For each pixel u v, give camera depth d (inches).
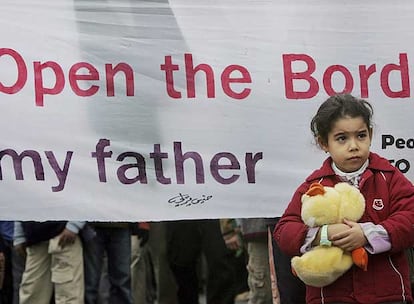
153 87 350.0
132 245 564.1
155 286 633.0
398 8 354.0
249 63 351.6
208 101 350.6
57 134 346.6
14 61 346.3
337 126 281.9
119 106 349.1
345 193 276.2
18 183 345.4
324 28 352.5
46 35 347.3
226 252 529.7
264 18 351.6
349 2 352.8
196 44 350.6
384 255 278.2
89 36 348.2
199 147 350.3
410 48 354.6
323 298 281.1
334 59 353.1
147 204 349.1
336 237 273.3
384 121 354.3
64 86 347.6
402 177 284.2
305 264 276.2
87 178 347.6
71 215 346.6
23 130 345.7
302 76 352.2
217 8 350.9
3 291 509.4
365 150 282.0
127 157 348.8
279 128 351.6
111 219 347.6
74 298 452.4
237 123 350.9
